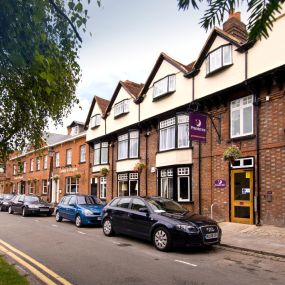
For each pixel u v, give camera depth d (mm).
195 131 14984
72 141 31953
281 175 12633
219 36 16031
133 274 7219
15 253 9508
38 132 6312
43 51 4375
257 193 13453
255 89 13930
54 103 5695
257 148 13664
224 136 15461
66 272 7387
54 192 34844
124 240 11828
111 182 24609
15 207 24438
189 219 9906
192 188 17094
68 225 16969
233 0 2492
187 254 9414
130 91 23469
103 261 8500
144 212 10938
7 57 4078
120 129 23641
